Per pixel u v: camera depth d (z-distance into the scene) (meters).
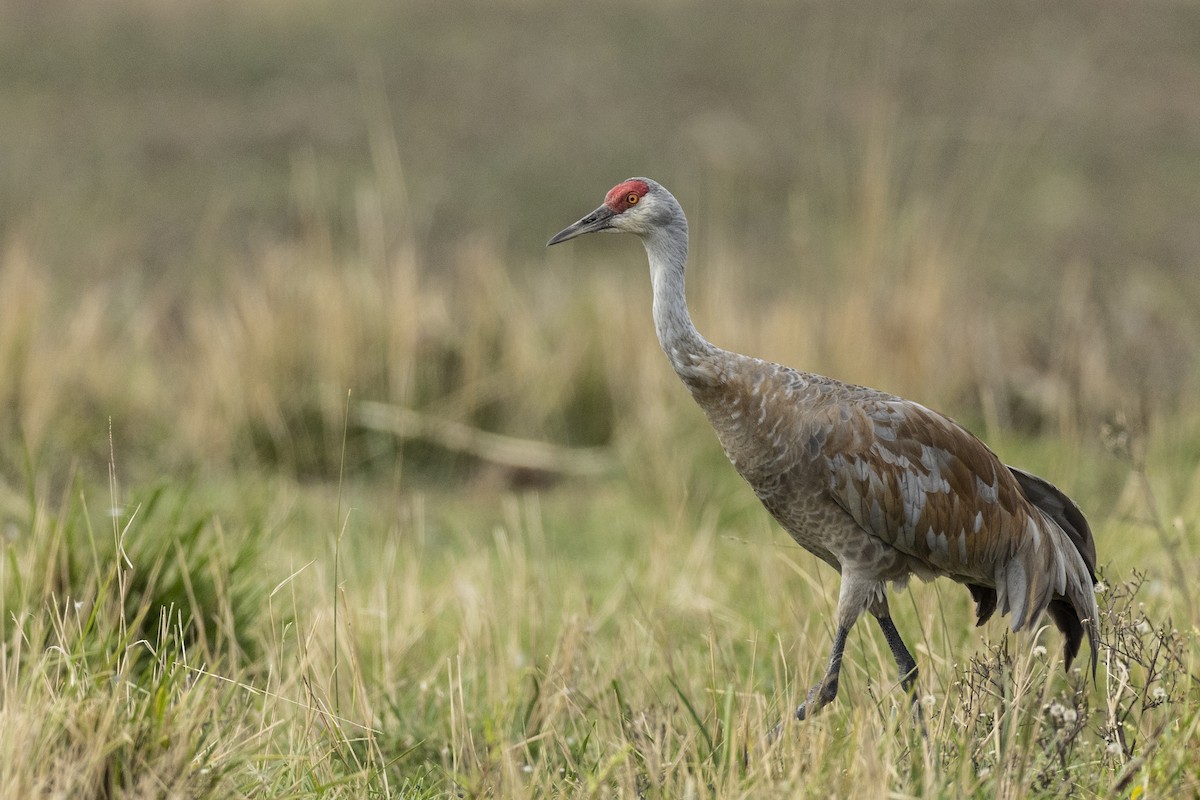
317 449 21.25
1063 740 10.95
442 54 42.00
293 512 18.81
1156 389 22.64
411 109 38.59
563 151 36.69
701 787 10.31
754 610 15.20
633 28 44.12
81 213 32.34
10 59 40.69
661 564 16.16
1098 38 43.66
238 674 12.42
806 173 35.34
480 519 19.80
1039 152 37.19
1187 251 32.91
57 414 20.66
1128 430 16.33
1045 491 13.28
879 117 23.73
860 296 22.09
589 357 22.95
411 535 18.23
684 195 34.56
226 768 10.34
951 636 13.78
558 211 33.94
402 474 21.14
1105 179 36.38
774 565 15.65
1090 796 10.57
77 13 44.06
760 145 36.97
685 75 40.84
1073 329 24.80
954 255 24.45
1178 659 11.55
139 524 13.66
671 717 11.85
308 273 23.22
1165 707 11.15
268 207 33.03
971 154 35.94
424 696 13.03
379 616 14.30
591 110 38.81
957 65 41.38
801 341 21.92
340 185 34.09
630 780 10.42
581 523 19.70
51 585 12.77
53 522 13.31
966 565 12.64
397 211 28.23
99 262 29.59
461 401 22.12
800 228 26.52
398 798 11.39
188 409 21.33
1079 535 13.16
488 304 23.38
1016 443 21.27
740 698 12.38
